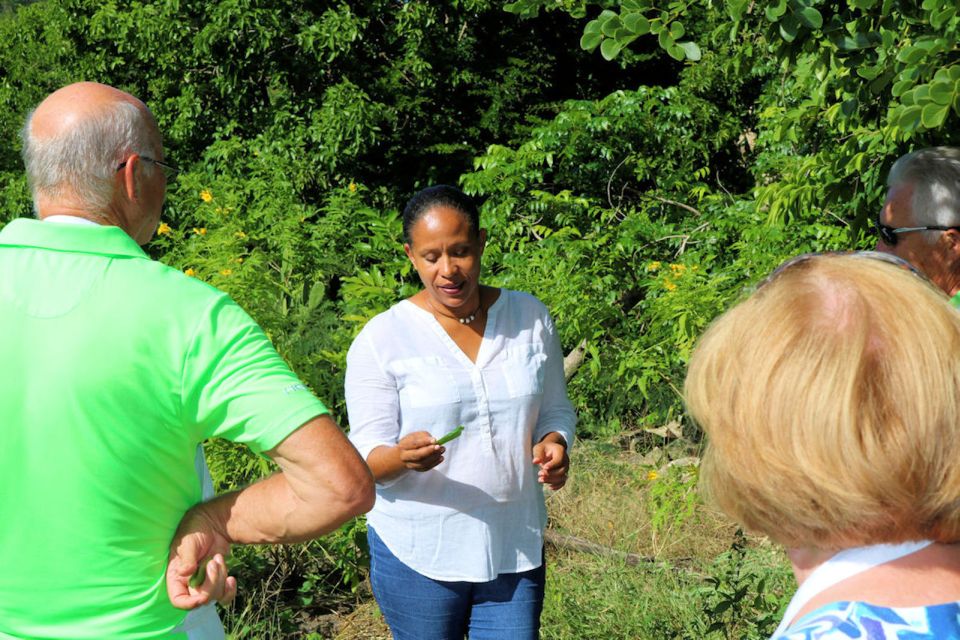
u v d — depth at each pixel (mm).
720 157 11055
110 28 11398
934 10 2471
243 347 1543
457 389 2482
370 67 11617
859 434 882
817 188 3945
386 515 2533
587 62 13555
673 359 5492
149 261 1581
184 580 1553
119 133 1622
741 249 6602
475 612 2584
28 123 1640
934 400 880
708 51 10211
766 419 917
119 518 1515
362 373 2547
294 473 1533
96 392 1475
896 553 914
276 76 10922
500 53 12812
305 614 4172
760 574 3883
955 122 3139
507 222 8195
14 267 1550
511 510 2533
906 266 1071
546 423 2654
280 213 7562
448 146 11633
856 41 2777
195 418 1540
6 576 1521
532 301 2688
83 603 1521
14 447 1484
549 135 9289
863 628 866
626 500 4949
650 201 8703
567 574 4199
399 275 6859
